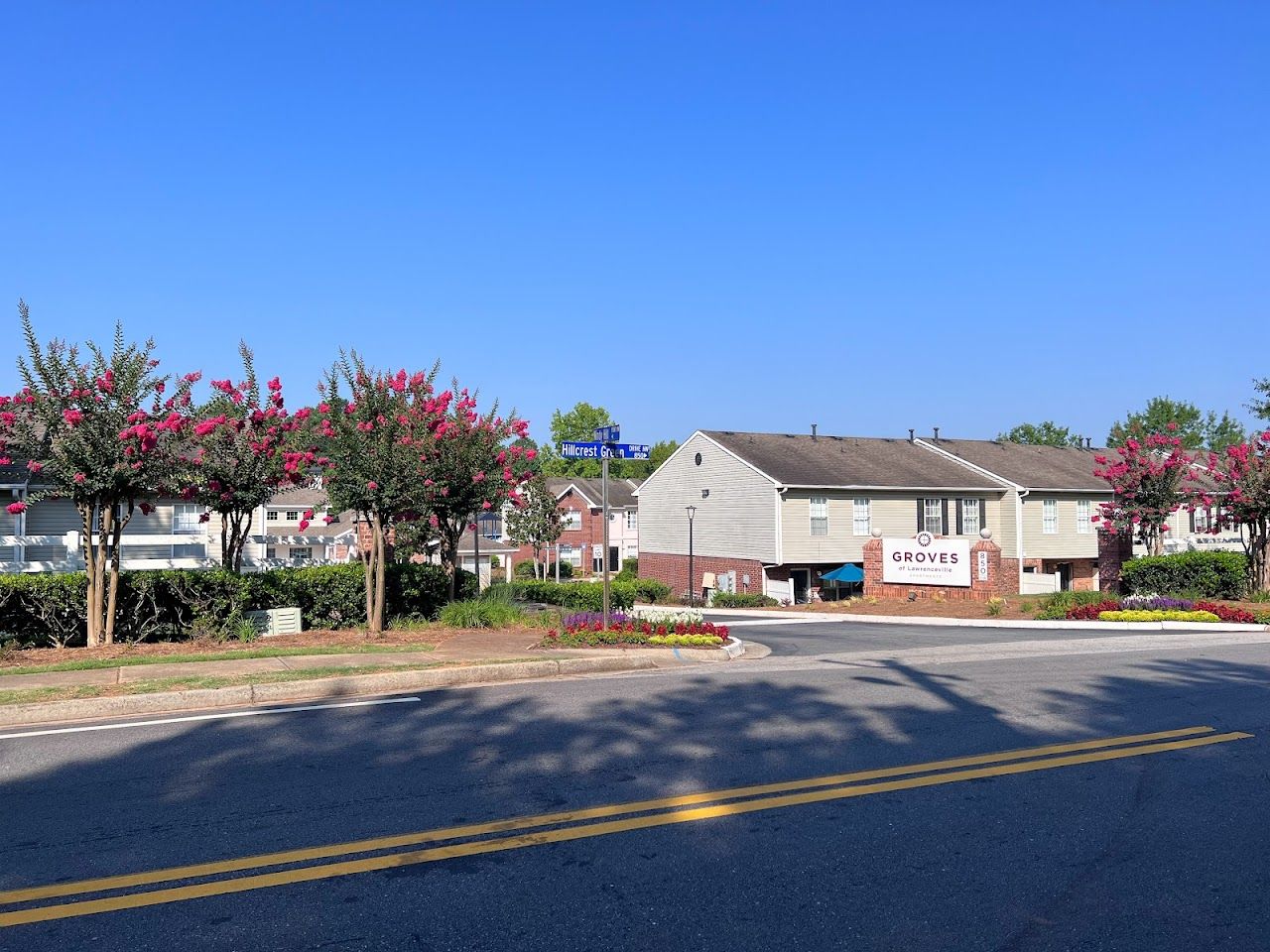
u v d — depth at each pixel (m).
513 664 11.47
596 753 7.52
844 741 7.96
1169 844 5.51
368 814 5.96
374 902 4.62
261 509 18.69
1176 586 24.53
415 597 16.83
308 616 15.45
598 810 6.04
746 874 5.02
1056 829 5.75
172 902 4.61
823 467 37.59
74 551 15.12
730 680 11.27
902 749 7.69
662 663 12.85
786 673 11.91
